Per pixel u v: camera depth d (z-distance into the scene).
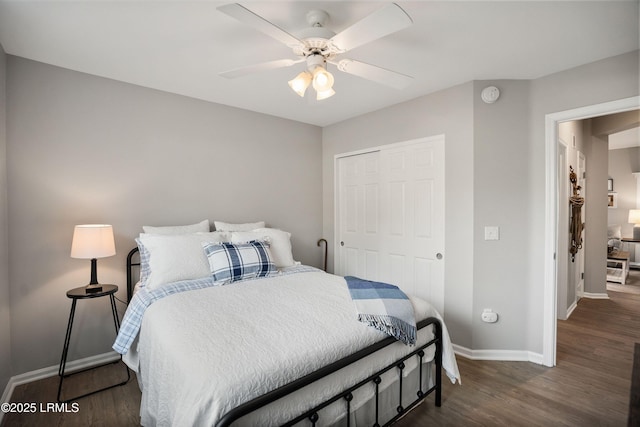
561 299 3.47
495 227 2.56
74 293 2.11
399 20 1.35
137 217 2.66
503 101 2.55
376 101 3.09
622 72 2.12
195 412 1.00
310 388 1.30
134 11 1.66
